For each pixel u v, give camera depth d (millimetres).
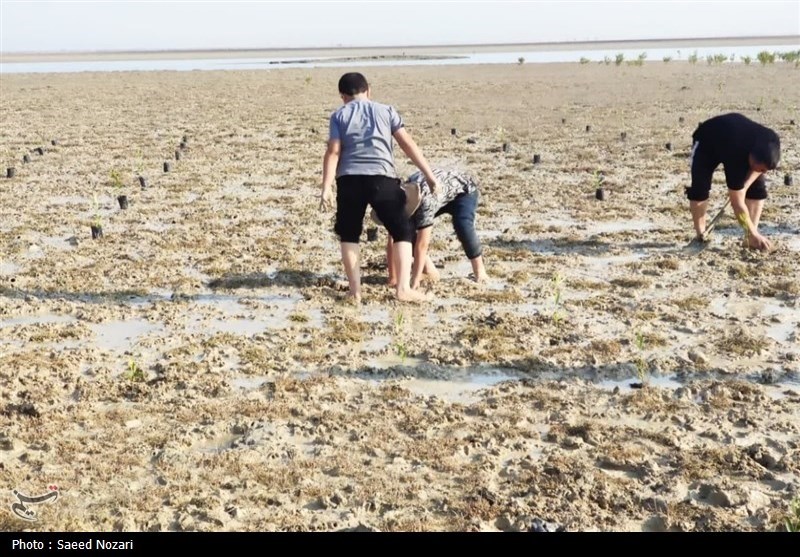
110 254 8516
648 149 14414
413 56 79125
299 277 7668
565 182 11844
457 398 5254
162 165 13945
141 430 4859
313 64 60938
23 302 7098
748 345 5902
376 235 8812
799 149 13898
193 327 6516
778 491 4156
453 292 7191
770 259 7883
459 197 7297
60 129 19188
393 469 4410
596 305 6793
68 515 4004
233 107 24078
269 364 5734
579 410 5039
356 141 6668
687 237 8766
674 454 4520
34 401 5219
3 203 11039
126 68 59531
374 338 6227
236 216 10117
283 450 4602
